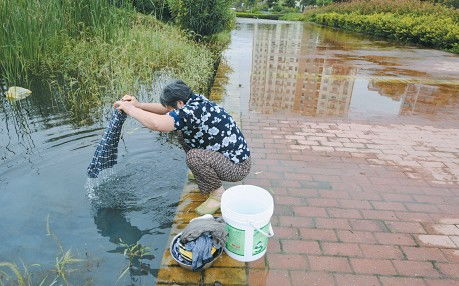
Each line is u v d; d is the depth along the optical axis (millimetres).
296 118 5137
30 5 6539
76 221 2805
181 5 10969
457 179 3562
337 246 2574
